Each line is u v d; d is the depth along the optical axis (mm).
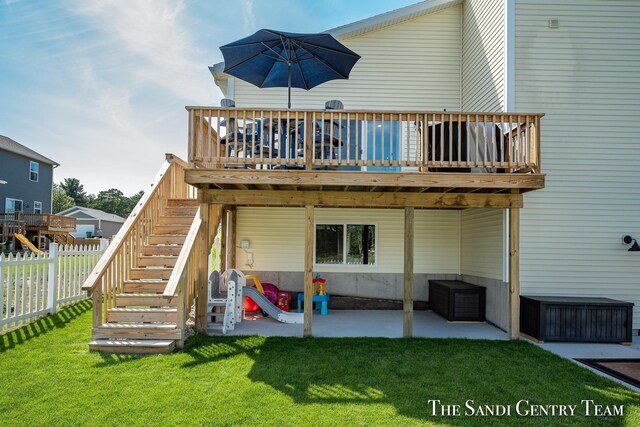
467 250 8391
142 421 3236
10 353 4773
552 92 6777
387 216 8875
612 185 6711
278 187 5973
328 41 6230
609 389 4082
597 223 6676
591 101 6777
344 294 8750
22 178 22500
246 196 6102
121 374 4238
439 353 5199
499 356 5105
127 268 5883
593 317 5957
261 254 8844
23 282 5926
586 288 6621
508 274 6293
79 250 7566
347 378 4238
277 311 7086
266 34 6180
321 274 8781
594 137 6746
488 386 4105
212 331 6199
